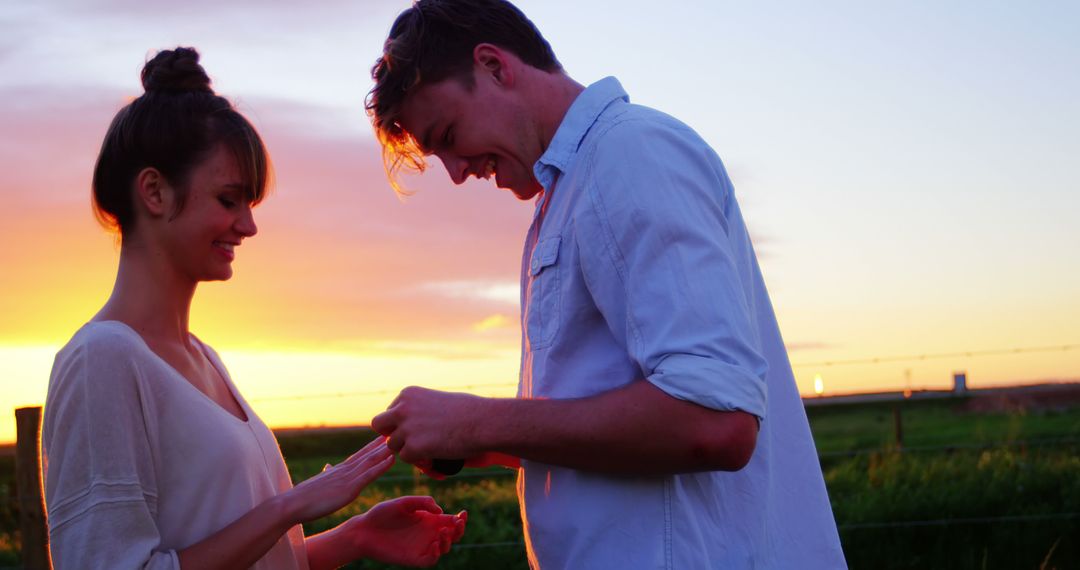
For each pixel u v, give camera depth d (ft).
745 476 5.82
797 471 6.11
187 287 6.30
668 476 5.59
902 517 20.61
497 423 5.44
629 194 5.50
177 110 5.99
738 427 5.16
